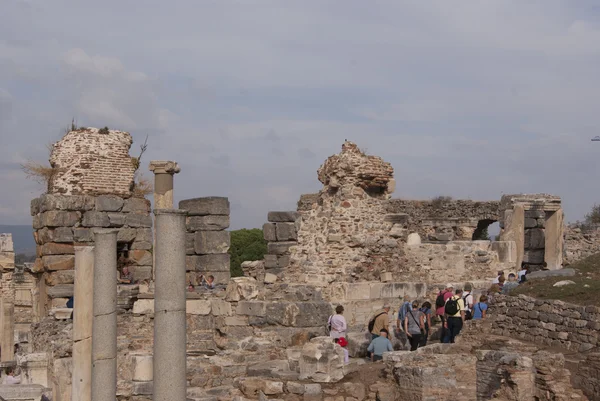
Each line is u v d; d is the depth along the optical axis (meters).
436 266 28.77
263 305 25.19
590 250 42.44
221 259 31.25
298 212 31.08
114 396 18.69
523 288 24.78
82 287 20.48
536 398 17.45
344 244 26.55
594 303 21.09
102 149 33.97
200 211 31.39
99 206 33.44
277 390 20.47
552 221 39.44
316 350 20.94
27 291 44.00
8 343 40.66
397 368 20.03
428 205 52.44
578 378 17.77
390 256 27.48
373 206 27.58
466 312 25.62
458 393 19.19
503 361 17.98
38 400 20.30
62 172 33.50
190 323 26.52
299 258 26.89
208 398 20.00
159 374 15.63
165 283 15.76
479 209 51.81
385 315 24.02
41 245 33.66
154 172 31.89
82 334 20.44
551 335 21.27
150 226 34.50
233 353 23.27
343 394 20.14
